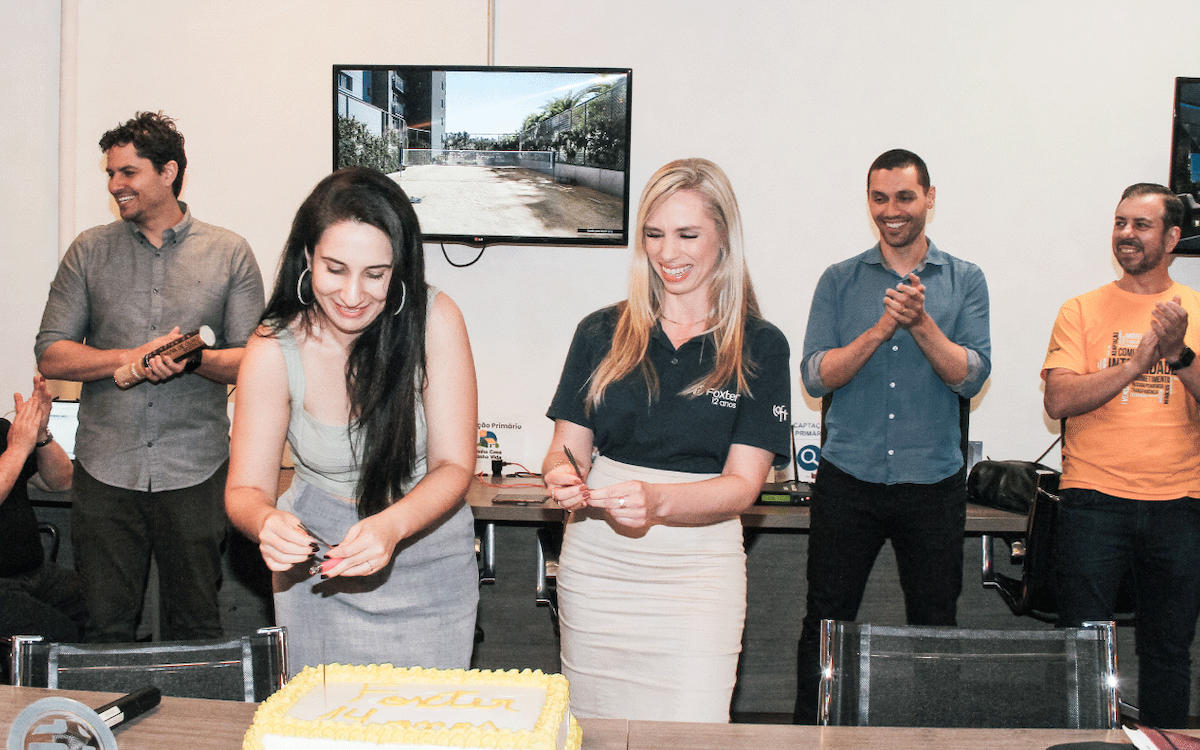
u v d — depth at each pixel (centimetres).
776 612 319
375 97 320
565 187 321
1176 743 114
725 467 179
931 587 249
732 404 176
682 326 179
